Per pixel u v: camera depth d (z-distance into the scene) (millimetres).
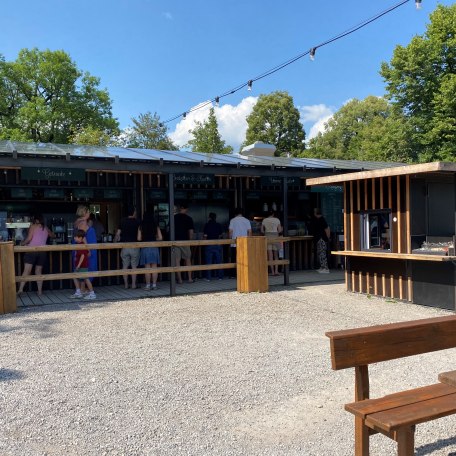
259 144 16109
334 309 8172
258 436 3586
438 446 3402
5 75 28953
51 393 4371
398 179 8547
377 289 9289
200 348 5816
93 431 3627
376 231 9234
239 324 7078
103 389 4469
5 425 3719
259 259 10023
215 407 4090
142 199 12727
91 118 30406
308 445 3451
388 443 3510
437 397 3098
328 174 12531
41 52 29984
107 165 9664
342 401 4246
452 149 22906
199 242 9703
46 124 28672
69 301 9258
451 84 22156
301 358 5426
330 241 14836
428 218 8578
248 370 5016
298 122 47781
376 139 35281
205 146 31219
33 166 9109
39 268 10102
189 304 8711
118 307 8500
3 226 11508
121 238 10617
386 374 4902
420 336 3512
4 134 27219
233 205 14008
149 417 3881
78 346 5914
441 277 8055
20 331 6730
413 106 25000
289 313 7848
